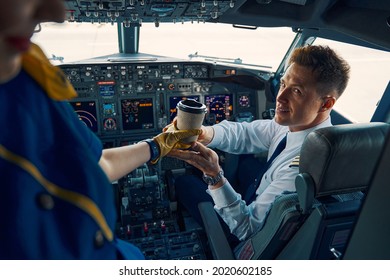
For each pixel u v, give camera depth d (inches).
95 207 23.3
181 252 105.1
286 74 67.6
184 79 154.5
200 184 118.6
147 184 132.3
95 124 153.3
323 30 119.1
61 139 23.5
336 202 57.4
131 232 119.6
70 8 96.7
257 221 71.2
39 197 20.4
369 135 52.9
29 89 21.9
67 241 21.8
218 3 93.4
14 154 19.8
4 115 20.1
